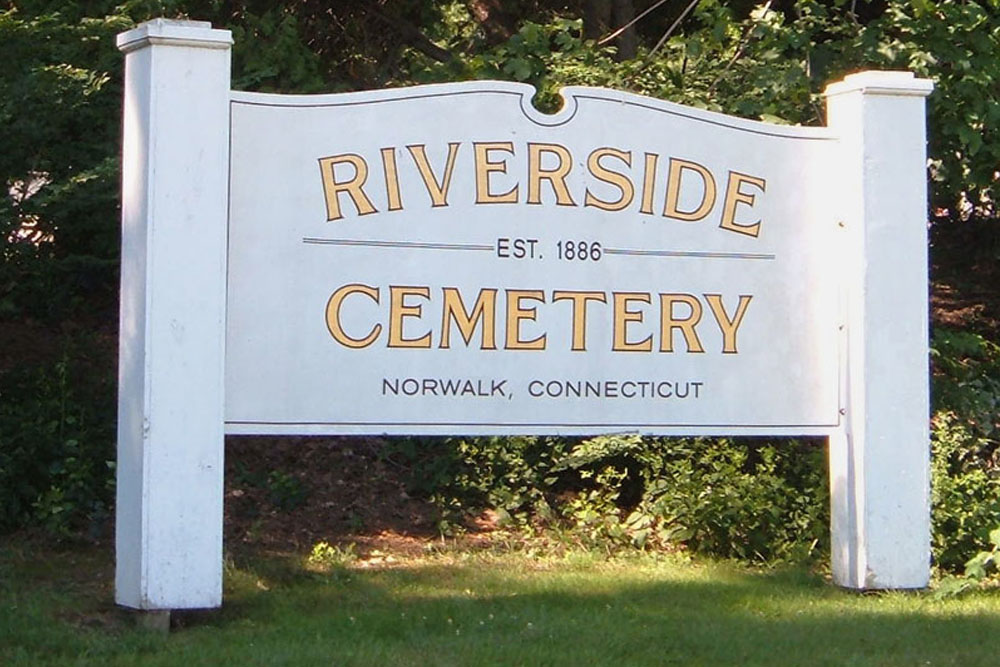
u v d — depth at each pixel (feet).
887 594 28.76
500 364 27.17
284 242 25.91
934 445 33.83
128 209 25.44
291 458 38.34
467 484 36.35
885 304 28.60
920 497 28.73
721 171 28.60
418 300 26.73
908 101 28.89
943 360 37.81
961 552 31.24
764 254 28.76
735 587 29.68
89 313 41.73
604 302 27.81
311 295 26.05
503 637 24.48
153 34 24.53
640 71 37.32
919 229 28.89
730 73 37.58
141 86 25.04
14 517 31.76
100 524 31.63
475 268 27.09
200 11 39.65
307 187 26.11
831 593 29.01
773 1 42.11
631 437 34.81
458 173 27.09
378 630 24.88
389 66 44.60
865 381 28.43
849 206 28.89
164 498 24.49
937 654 23.86
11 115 31.48
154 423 24.45
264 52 38.04
